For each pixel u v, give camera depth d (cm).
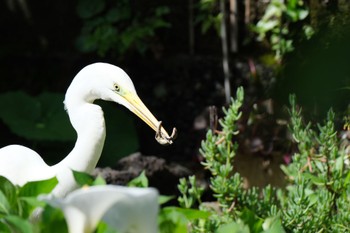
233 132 859
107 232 501
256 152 1112
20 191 542
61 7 1570
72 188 770
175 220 511
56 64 1555
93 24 1529
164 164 1148
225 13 1477
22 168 786
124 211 414
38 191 546
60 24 1573
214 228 779
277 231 538
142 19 1521
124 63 1546
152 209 410
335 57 966
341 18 988
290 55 1125
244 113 1127
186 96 1509
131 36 1500
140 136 1498
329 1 1048
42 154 1424
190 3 1511
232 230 529
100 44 1516
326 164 848
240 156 1123
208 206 930
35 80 1562
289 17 1316
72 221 419
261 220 578
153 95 1528
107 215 420
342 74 964
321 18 1077
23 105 1422
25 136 1351
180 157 1472
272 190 922
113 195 407
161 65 1529
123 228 420
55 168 778
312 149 888
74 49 1570
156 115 1520
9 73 1567
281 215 816
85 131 773
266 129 1116
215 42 1514
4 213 527
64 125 1395
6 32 1593
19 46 1582
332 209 837
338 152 903
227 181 841
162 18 1536
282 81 1098
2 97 1426
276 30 1378
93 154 776
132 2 1520
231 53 1488
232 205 834
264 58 1430
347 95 968
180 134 1491
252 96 1381
